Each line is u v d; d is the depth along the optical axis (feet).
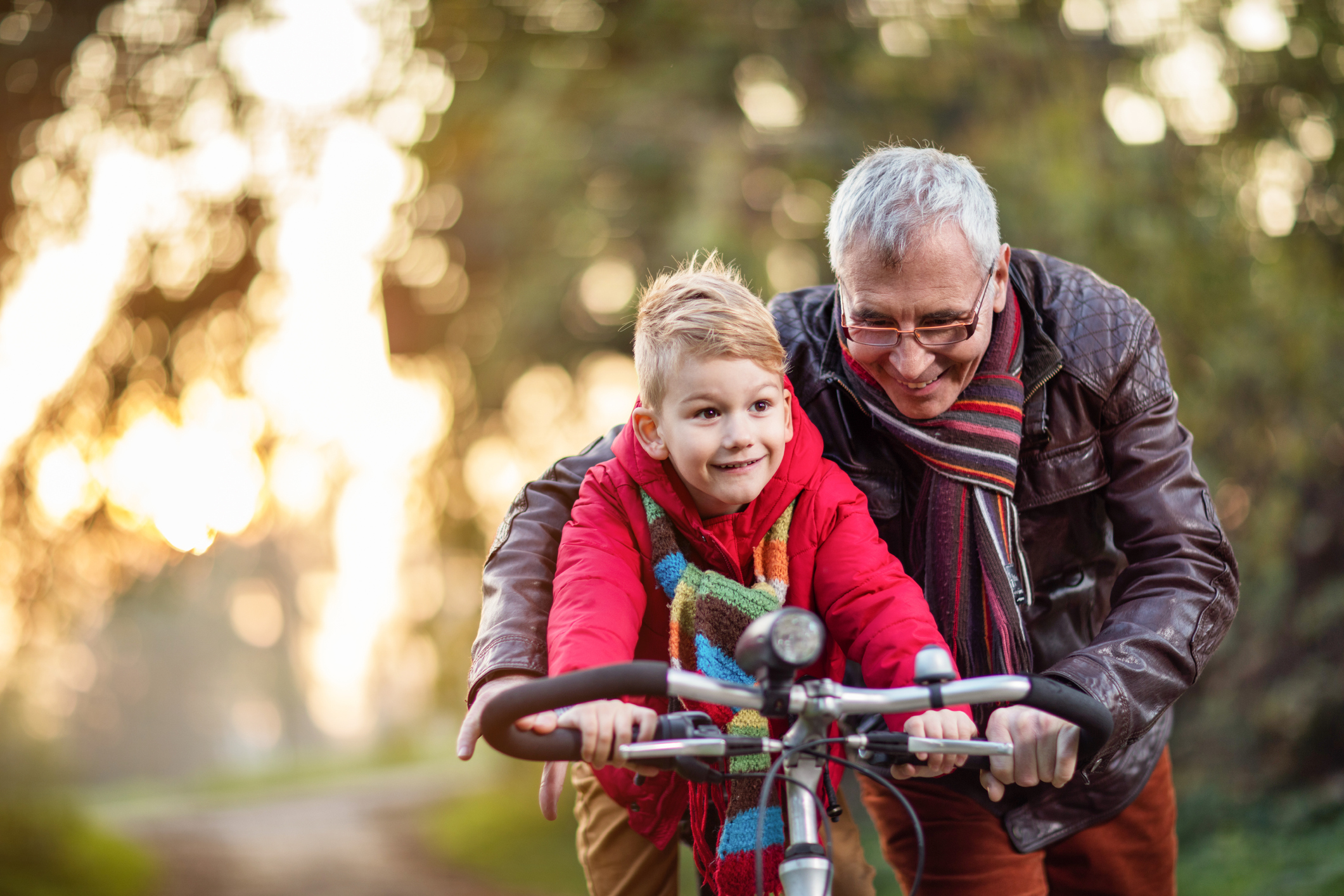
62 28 24.73
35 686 62.18
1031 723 6.08
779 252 23.67
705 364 6.29
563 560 6.70
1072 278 7.71
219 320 26.48
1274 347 21.30
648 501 6.73
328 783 108.47
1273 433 21.99
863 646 6.43
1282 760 21.40
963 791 7.94
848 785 22.98
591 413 30.09
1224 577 7.06
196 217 25.61
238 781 117.80
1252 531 21.94
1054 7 23.03
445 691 30.63
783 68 24.40
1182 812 20.48
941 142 23.29
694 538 6.68
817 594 6.77
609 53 25.23
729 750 5.37
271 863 48.37
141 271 25.49
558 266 25.72
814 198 24.13
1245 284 21.57
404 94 25.68
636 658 6.97
